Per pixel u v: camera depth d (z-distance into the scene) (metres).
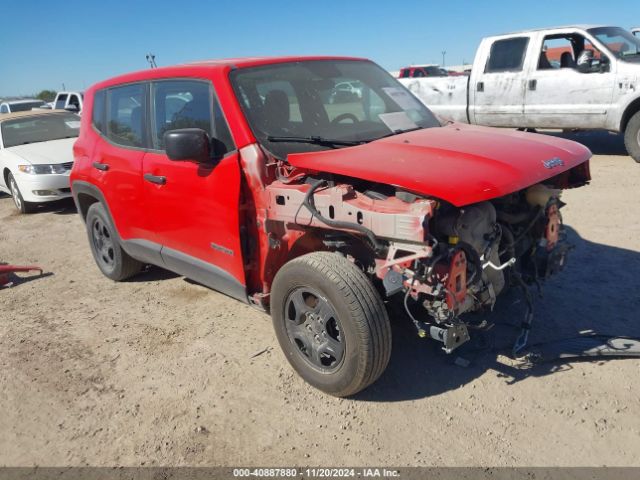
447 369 3.50
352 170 2.98
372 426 3.05
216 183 3.62
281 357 3.83
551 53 10.07
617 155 9.98
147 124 4.36
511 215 3.39
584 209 6.58
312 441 2.98
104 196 4.95
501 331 3.87
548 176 3.09
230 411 3.29
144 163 4.30
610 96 9.19
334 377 3.16
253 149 3.41
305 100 3.84
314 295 3.14
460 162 3.03
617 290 4.37
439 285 2.77
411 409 3.16
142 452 3.01
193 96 3.90
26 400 3.56
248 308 4.67
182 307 4.80
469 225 2.97
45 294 5.41
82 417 3.35
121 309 4.87
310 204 3.11
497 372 3.42
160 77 4.24
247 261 3.64
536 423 2.96
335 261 3.04
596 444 2.79
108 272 5.53
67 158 9.09
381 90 4.37
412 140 3.47
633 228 5.77
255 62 3.93
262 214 3.43
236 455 2.92
